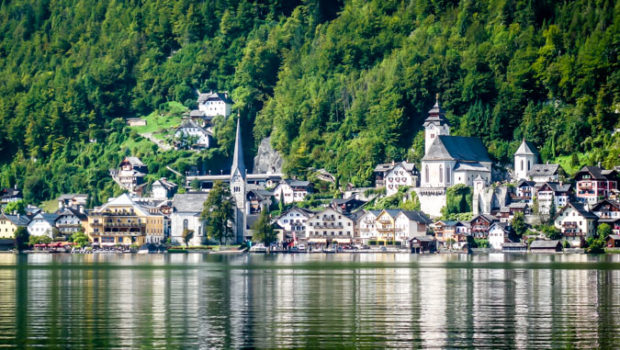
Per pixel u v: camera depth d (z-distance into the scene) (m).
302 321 155.88
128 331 145.00
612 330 144.62
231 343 134.62
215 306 178.00
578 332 142.62
